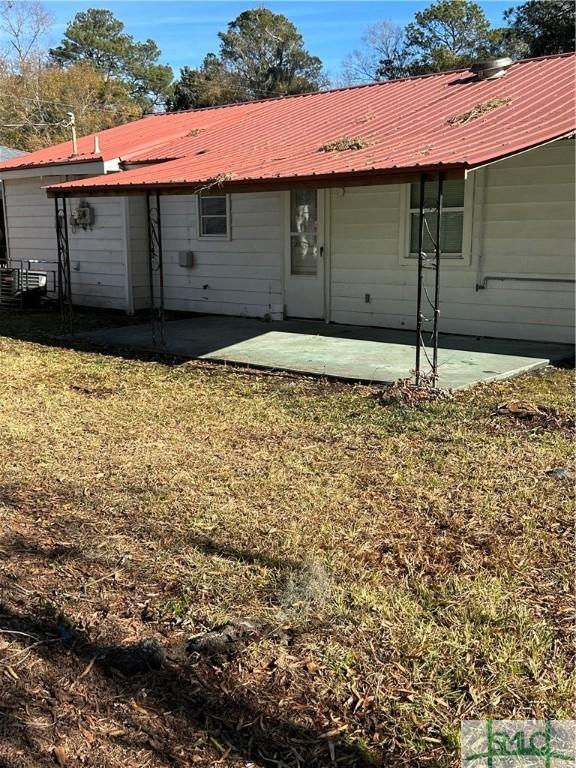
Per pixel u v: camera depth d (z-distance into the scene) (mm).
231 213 11539
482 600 2896
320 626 2746
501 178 8555
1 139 39438
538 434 5105
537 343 8562
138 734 2205
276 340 9148
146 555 3350
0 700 2361
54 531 3625
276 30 52156
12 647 2662
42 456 4777
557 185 8141
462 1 43969
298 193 10609
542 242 8383
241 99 50094
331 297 10539
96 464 4613
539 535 3490
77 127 40625
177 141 12211
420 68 43500
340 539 3479
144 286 12906
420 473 4371
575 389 6445
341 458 4688
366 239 9961
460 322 9242
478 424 5387
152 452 4852
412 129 8594
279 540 3469
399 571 3174
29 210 14406
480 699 2338
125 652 2600
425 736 2189
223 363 7879
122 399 6352
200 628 2756
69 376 7367
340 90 13047
